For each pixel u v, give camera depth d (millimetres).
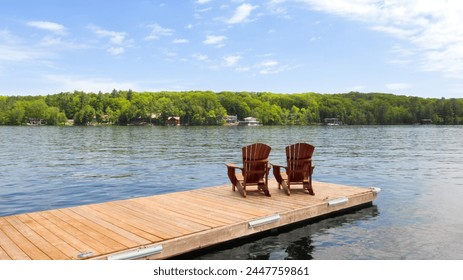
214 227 5648
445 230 6805
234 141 41188
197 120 130500
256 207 6980
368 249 5836
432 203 9094
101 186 12055
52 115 129125
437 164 18484
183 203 7305
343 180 13289
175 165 18062
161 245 4969
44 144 35844
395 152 26078
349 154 24469
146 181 13109
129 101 138375
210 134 62000
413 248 5875
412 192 10680
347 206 7973
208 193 8289
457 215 7875
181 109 131750
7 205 9266
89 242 4961
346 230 6785
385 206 8727
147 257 4824
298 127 109500
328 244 6062
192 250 5496
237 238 6273
